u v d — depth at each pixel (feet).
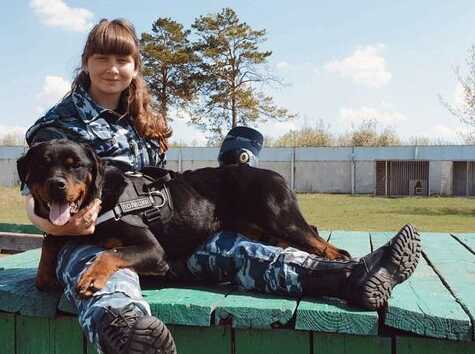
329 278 8.02
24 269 10.64
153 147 10.69
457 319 7.22
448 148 84.02
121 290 7.21
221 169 10.05
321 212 52.24
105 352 6.78
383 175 88.02
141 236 8.43
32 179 8.37
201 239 9.41
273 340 7.93
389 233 15.76
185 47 114.21
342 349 7.77
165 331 6.60
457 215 48.83
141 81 10.53
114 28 9.82
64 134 9.39
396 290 8.63
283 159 92.27
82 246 8.38
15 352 9.12
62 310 8.52
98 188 8.50
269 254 8.58
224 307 7.91
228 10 110.83
